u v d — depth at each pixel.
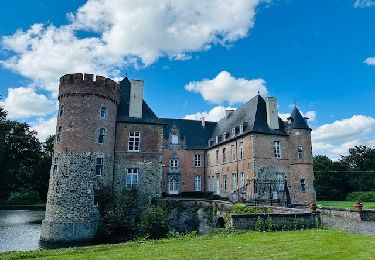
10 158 53.88
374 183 57.91
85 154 24.94
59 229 23.12
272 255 9.18
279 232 13.72
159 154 29.34
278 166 32.03
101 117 26.34
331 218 18.73
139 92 30.28
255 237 12.41
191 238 12.82
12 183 53.91
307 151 32.16
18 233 26.67
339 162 65.31
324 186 59.75
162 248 10.55
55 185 24.28
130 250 10.37
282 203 27.02
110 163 26.72
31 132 58.44
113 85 27.58
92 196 24.58
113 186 27.33
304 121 33.22
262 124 33.09
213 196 39.53
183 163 43.97
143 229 22.27
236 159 35.31
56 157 25.09
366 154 64.19
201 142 45.69
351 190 59.50
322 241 11.21
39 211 46.62
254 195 30.25
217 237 12.75
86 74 26.06
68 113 25.39
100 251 10.48
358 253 9.29
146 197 27.73
